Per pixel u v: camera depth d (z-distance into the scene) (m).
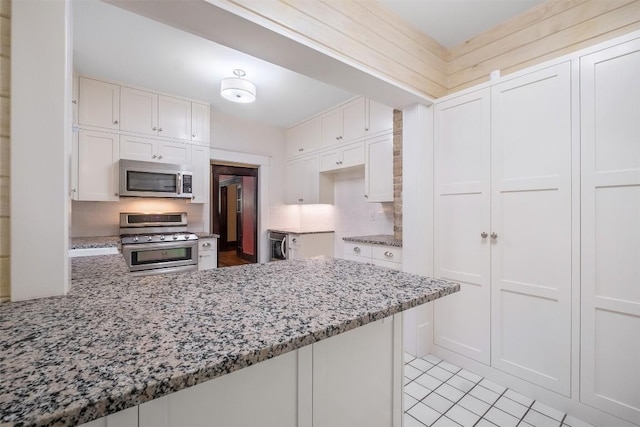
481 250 1.90
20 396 0.38
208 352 0.51
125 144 2.96
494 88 1.83
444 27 2.02
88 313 0.69
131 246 2.82
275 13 1.29
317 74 1.70
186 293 0.87
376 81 1.79
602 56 1.44
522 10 1.85
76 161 2.73
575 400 1.53
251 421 0.73
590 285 1.47
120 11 1.83
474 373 1.95
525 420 1.53
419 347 2.17
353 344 0.95
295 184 4.26
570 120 1.54
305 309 0.73
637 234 1.34
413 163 2.17
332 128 3.56
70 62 0.87
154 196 3.05
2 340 0.55
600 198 1.45
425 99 2.09
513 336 1.76
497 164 1.82
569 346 1.54
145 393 0.41
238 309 0.73
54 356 0.49
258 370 0.74
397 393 1.09
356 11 1.64
